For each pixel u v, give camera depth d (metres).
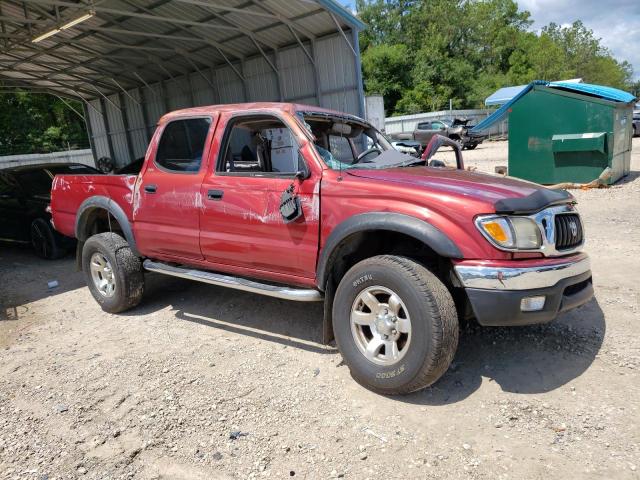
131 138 21.09
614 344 3.77
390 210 3.24
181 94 18.19
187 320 4.91
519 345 3.87
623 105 10.55
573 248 3.35
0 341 4.70
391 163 4.20
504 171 11.83
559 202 3.39
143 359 4.08
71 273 7.13
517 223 3.06
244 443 2.91
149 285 6.09
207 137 4.29
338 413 3.15
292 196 3.65
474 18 58.88
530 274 2.96
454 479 2.51
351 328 3.40
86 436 3.08
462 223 3.03
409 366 3.08
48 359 4.21
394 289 3.13
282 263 3.83
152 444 2.95
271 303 5.20
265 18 12.46
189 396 3.46
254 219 3.90
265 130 4.10
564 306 3.17
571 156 10.59
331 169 3.62
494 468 2.57
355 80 12.86
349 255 3.80
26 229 8.14
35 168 8.77
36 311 5.52
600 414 2.95
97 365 4.02
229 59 15.84
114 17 12.89
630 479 2.41
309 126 3.96
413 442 2.82
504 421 2.96
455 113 35.44
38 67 17.45
